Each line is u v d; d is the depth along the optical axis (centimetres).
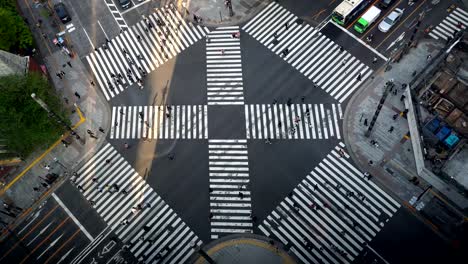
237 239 6294
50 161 7094
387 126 6844
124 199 6706
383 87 7162
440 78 6669
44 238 6562
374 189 6431
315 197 6456
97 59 7950
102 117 7400
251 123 7100
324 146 6812
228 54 7762
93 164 7025
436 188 6209
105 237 6475
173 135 7138
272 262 6097
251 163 6794
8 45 7531
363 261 6003
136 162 6975
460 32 7038
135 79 7681
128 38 8112
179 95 7462
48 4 8544
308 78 7388
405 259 5966
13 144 6781
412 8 7812
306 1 8131
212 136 7062
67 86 7719
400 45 7519
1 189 6962
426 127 6294
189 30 8075
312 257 6084
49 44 8156
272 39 7819
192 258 6209
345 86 7250
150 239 6388
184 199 6625
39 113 6638
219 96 7381
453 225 6016
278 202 6475
